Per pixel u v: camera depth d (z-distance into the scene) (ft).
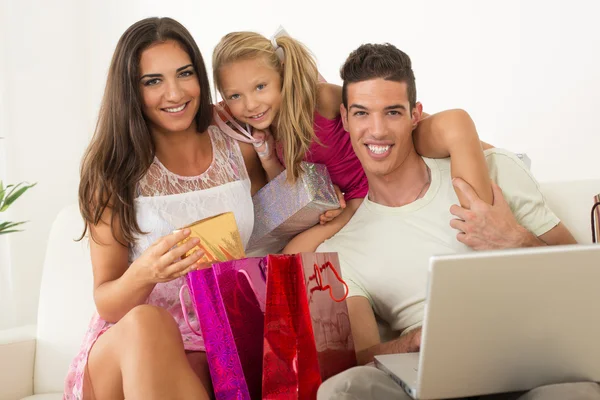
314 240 5.89
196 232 4.79
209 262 4.75
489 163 5.61
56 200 10.65
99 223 5.32
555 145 8.89
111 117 5.32
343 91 5.56
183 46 5.36
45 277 6.82
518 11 8.98
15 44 10.28
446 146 5.35
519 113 9.07
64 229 6.92
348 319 4.99
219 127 5.96
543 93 8.91
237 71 5.73
